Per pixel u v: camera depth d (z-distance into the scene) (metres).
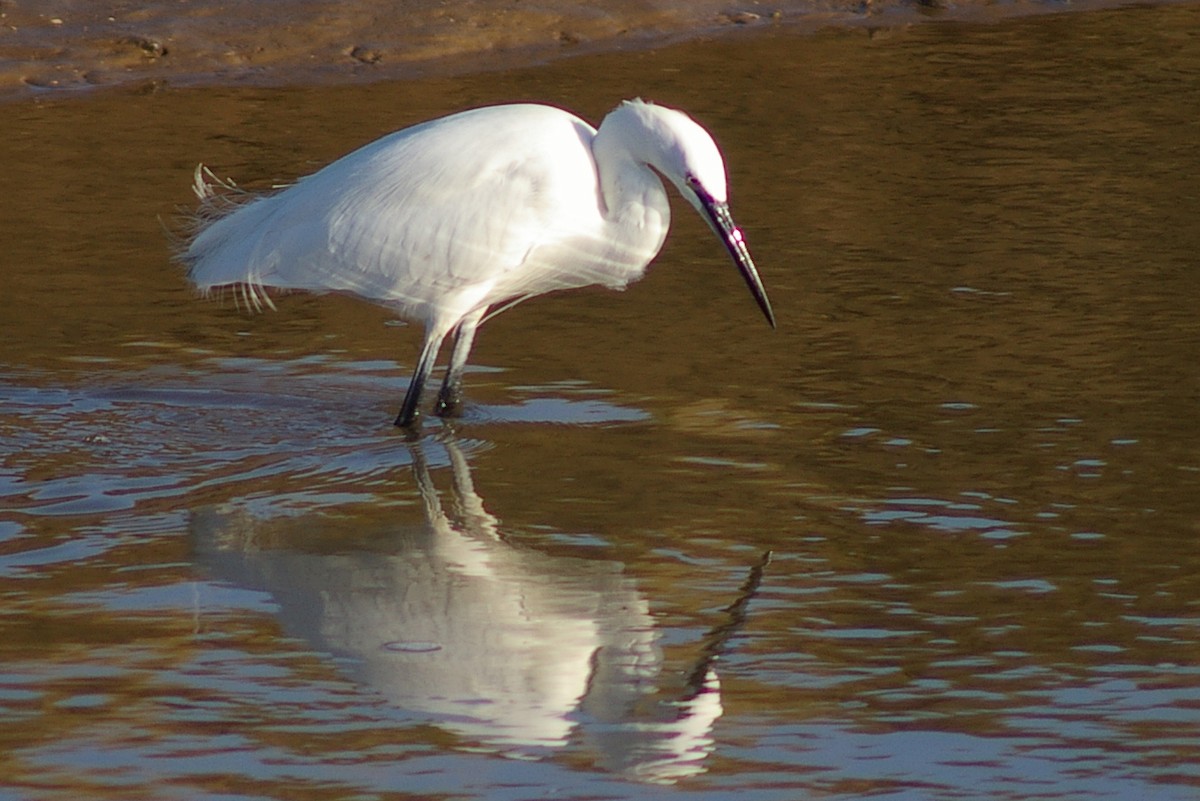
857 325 12.93
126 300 13.52
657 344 12.67
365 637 8.27
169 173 16.25
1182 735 7.36
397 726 7.45
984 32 22.11
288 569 9.05
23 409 11.41
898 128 17.98
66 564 9.05
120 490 10.12
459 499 10.04
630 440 10.93
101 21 20.22
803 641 8.24
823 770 7.09
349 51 20.22
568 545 9.39
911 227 15.08
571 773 7.09
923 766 7.12
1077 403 11.36
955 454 10.58
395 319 13.48
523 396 11.78
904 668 7.97
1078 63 20.56
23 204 15.41
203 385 11.97
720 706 7.65
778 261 14.32
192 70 19.59
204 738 7.31
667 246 14.84
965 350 12.38
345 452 10.82
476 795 6.90
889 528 9.53
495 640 8.27
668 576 8.98
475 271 10.98
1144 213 15.34
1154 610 8.51
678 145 10.77
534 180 10.91
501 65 20.28
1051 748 7.25
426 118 17.94
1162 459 10.43
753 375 12.02
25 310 13.23
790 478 10.26
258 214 11.60
